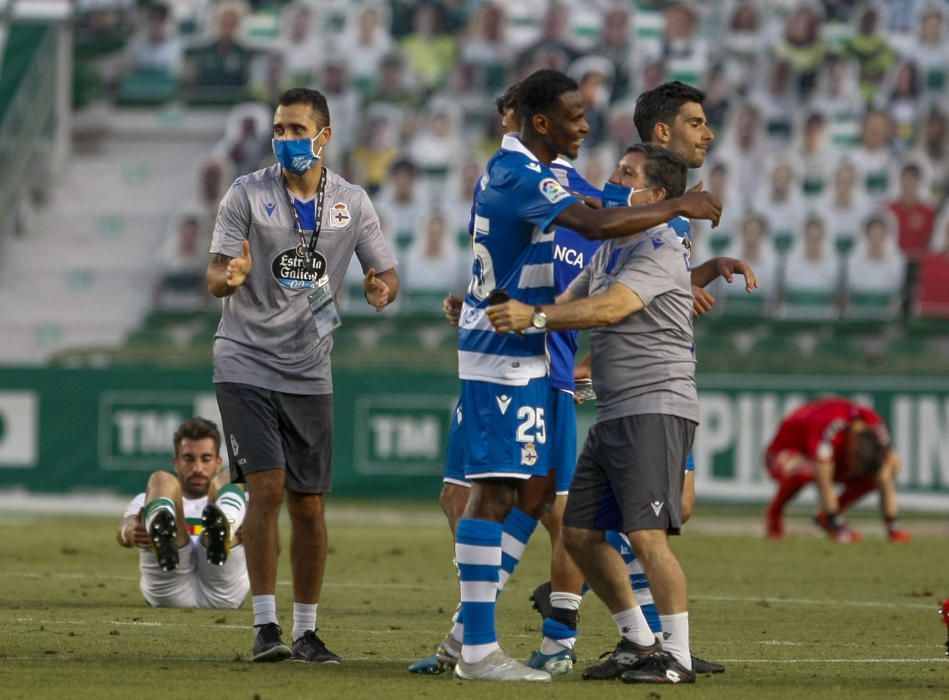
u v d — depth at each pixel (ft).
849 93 290.15
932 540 187.11
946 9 298.15
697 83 294.25
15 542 161.58
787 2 301.84
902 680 67.21
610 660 67.31
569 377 74.28
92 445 233.76
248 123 290.56
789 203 268.00
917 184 270.67
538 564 146.10
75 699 56.75
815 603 110.11
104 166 304.30
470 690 61.16
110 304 279.28
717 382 225.15
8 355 269.23
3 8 304.71
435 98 299.99
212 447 101.19
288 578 125.90
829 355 254.06
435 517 214.69
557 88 67.00
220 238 74.08
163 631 84.58
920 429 221.46
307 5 315.37
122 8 318.45
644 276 65.77
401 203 274.36
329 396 75.36
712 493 225.35
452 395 229.25
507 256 66.54
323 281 75.10
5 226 287.07
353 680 64.18
